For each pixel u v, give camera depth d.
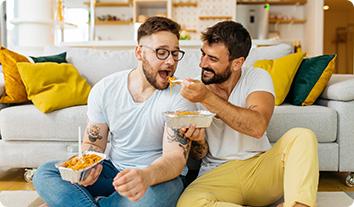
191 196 1.52
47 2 4.85
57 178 1.49
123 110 1.62
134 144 1.64
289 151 1.53
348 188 2.36
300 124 2.38
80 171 1.38
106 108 1.65
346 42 10.33
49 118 2.41
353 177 2.40
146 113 1.60
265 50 2.95
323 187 2.38
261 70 1.73
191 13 7.45
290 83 2.63
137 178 1.30
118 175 1.31
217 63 1.60
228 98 1.70
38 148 2.44
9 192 2.20
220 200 1.59
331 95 2.47
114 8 7.53
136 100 1.63
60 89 2.53
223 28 1.59
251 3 7.29
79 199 1.43
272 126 2.37
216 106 1.49
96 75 2.93
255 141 1.67
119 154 1.68
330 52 10.44
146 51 1.55
